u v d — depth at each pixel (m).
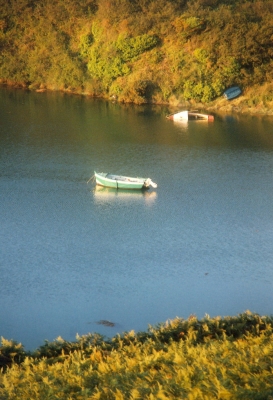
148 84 91.38
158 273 37.44
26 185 54.09
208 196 53.06
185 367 18.03
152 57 93.50
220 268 38.47
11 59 101.19
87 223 45.62
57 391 17.69
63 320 31.42
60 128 75.00
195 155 65.62
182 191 54.25
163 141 70.81
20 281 35.69
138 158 63.78
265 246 42.28
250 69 92.75
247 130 77.69
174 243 42.31
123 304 33.31
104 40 97.00
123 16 96.94
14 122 77.06
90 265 38.19
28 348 28.62
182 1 100.88
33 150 65.06
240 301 34.06
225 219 47.56
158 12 97.19
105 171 59.19
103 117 81.88
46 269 37.44
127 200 51.44
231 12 95.62
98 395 16.80
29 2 103.50
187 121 81.25
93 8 101.81
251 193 54.25
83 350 22.09
